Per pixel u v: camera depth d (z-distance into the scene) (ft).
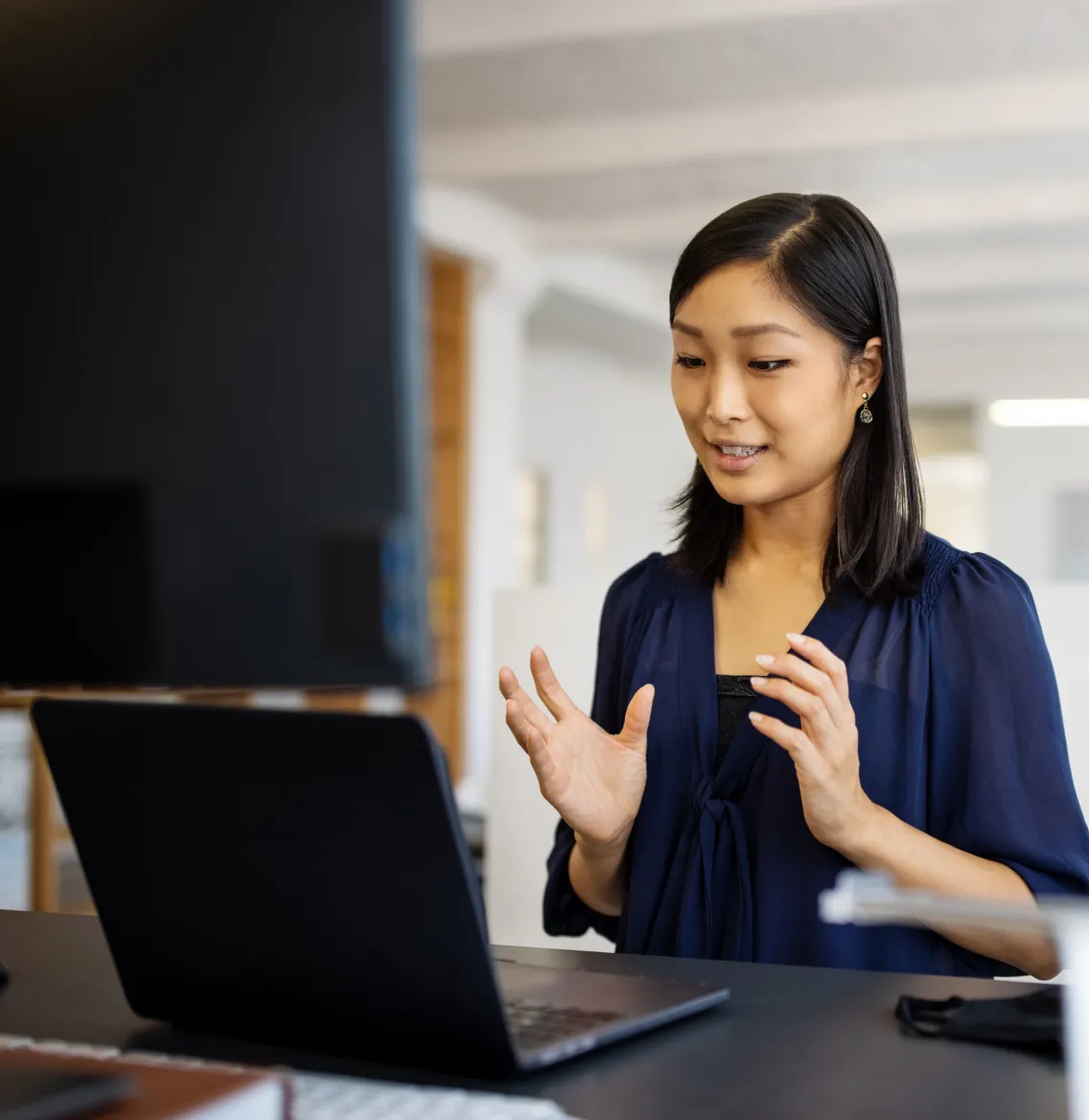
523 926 5.43
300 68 1.58
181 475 1.62
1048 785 3.57
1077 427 40.70
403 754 2.00
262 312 1.59
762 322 3.66
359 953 2.17
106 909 2.47
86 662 1.67
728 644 4.18
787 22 18.04
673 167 23.99
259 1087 1.67
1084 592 4.71
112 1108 1.59
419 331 1.58
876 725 3.81
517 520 36.94
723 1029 2.38
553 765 3.52
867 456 3.93
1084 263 30.96
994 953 3.44
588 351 39.29
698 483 4.28
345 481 1.57
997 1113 1.93
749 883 3.77
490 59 19.40
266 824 2.19
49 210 1.67
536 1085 2.08
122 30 1.62
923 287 32.09
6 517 1.71
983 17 17.95
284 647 1.59
